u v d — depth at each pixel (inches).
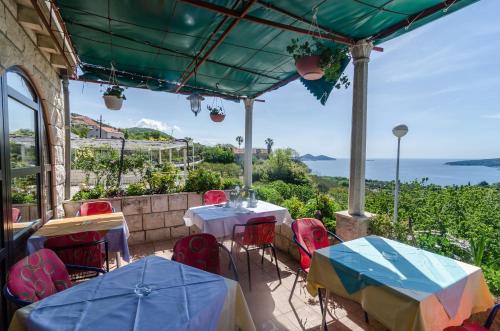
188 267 61.1
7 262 79.4
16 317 42.6
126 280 54.1
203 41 115.4
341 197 176.6
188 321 40.4
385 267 61.4
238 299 53.7
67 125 151.6
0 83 76.4
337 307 91.4
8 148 81.3
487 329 54.1
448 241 98.7
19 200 94.2
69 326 39.3
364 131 110.0
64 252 80.8
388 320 51.6
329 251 71.7
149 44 120.6
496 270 82.5
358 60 109.0
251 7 82.0
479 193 135.7
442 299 51.1
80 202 146.8
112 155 192.4
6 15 78.7
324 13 88.3
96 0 87.3
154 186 172.2
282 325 81.8
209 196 164.1
